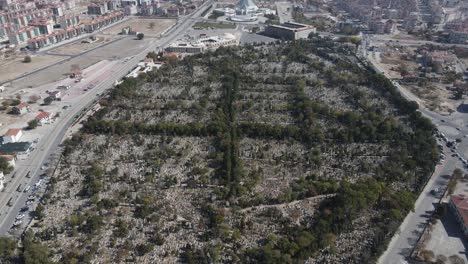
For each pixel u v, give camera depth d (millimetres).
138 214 177000
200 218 175375
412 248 160125
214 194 190125
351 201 174000
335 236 163875
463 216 170250
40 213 176625
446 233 168625
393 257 155625
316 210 181000
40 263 146750
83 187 196625
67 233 166750
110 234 166125
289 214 178375
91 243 160625
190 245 159625
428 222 174750
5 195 194375
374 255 153625
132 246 159375
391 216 171750
